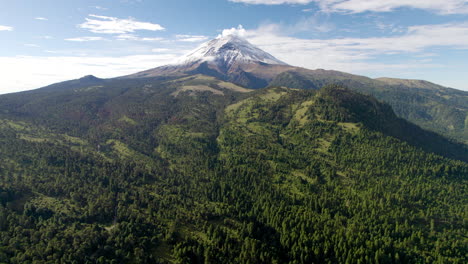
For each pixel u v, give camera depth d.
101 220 194.12
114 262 152.62
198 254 167.12
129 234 172.00
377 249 173.12
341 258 167.25
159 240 176.62
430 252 176.38
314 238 180.00
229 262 164.50
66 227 179.00
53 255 148.75
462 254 175.62
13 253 150.12
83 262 151.62
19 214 185.62
